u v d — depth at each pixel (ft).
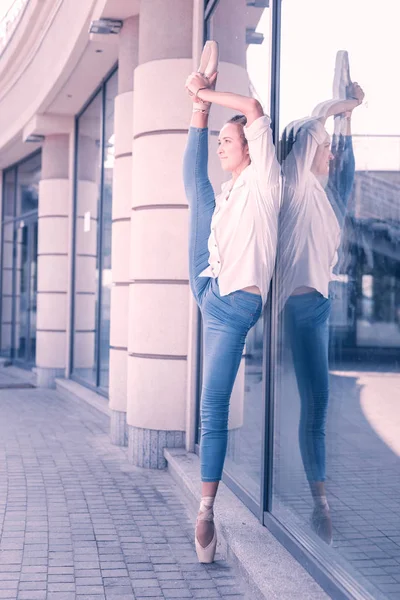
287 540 11.37
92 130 33.91
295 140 11.55
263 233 11.42
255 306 11.55
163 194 19.34
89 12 24.38
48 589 11.32
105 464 20.36
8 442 23.57
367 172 8.60
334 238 9.70
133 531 14.28
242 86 15.17
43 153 39.52
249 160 12.15
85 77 30.73
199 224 12.46
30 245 46.39
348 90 9.33
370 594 8.56
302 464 11.00
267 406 12.51
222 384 11.74
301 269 11.09
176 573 11.95
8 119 42.37
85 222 35.37
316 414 10.41
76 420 28.27
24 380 42.37
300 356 11.10
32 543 13.53
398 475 7.90
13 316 50.39
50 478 18.69
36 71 35.04
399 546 7.89
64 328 39.01
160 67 19.42
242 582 11.32
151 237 19.49
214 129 16.98
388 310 7.93
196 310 19.01
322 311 10.16
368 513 8.70
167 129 19.31
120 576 11.85
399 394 7.77
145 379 19.69
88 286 34.47
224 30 16.87
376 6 8.52
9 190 52.11
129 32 23.67
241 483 14.35
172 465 18.40
